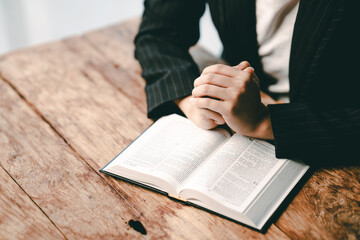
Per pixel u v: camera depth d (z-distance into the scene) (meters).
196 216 0.71
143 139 0.84
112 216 0.72
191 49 1.23
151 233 0.69
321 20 0.80
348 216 0.70
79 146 0.87
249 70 0.86
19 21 2.40
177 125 0.87
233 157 0.76
